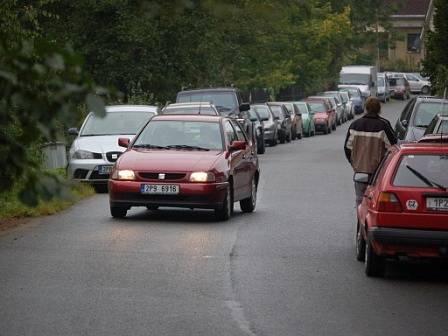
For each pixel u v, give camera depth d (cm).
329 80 18388
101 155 5538
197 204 4138
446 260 2861
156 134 4456
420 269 3186
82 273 2973
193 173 4138
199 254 3350
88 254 3319
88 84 1189
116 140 5638
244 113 8744
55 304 2539
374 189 2997
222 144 4403
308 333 2247
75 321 2350
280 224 4203
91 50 8931
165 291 2717
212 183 4141
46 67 1182
